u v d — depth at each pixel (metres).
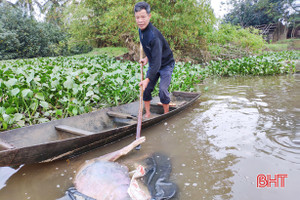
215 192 1.91
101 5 14.21
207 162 2.41
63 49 18.62
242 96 5.33
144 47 3.52
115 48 14.48
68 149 2.50
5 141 2.52
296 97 5.00
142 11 3.22
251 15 39.72
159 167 2.33
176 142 2.95
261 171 2.20
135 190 1.67
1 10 19.03
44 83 4.31
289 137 2.90
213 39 12.38
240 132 3.15
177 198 1.83
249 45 15.20
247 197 1.85
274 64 9.32
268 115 3.81
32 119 3.77
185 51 13.18
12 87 3.81
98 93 4.75
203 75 7.96
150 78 3.30
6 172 2.30
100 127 3.61
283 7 36.41
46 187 2.06
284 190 1.92
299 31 37.81
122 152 2.37
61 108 4.46
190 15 10.66
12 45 17.69
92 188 1.85
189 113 4.16
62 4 23.19
